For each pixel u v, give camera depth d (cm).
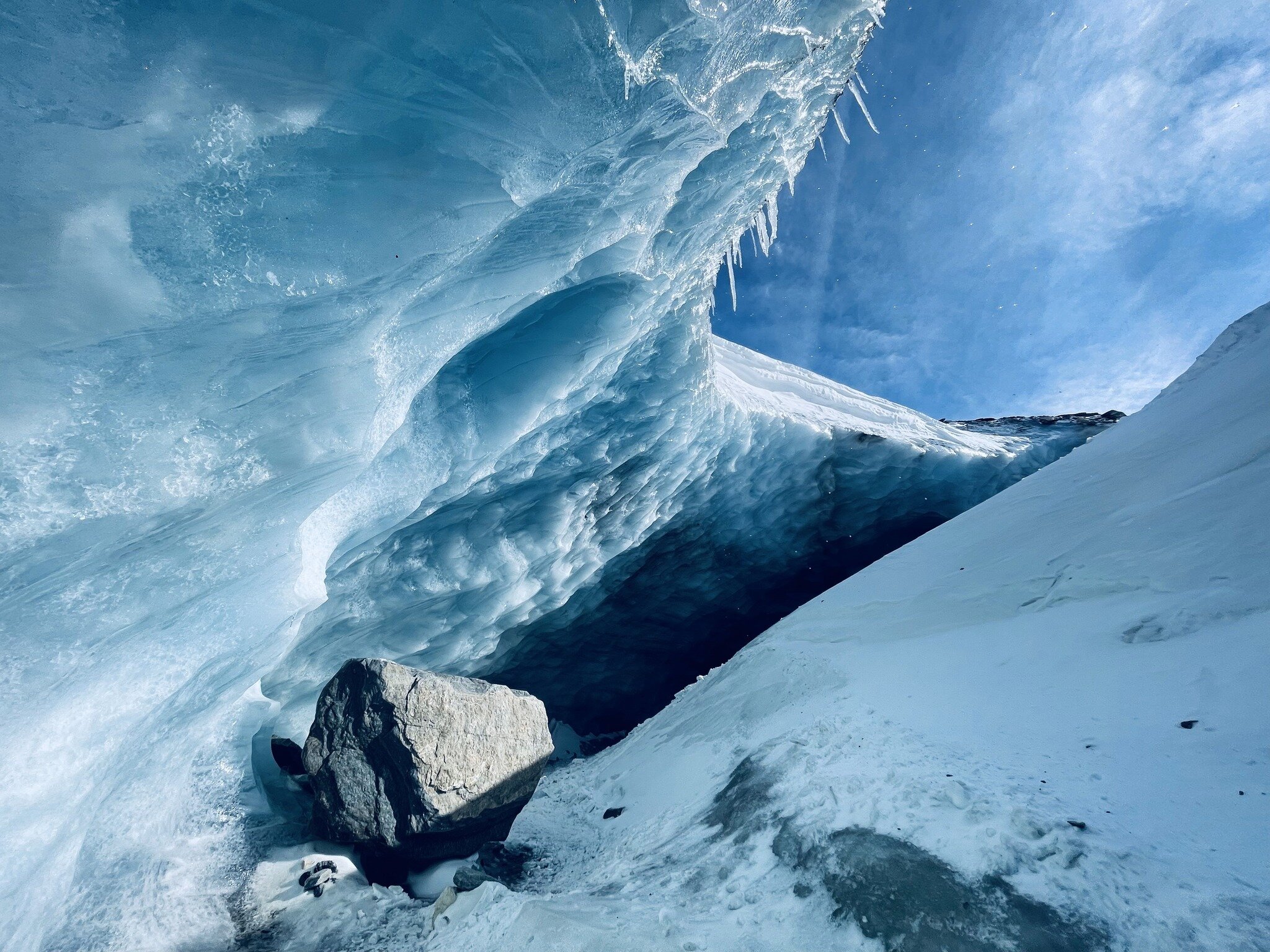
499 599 797
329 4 331
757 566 1207
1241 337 783
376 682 458
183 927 380
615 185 523
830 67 576
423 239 416
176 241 336
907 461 1178
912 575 752
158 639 396
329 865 447
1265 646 327
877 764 355
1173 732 301
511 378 611
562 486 776
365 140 375
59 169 296
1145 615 429
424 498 600
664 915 279
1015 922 206
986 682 448
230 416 385
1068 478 766
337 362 428
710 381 907
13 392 305
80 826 362
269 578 457
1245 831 219
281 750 605
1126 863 218
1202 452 605
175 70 310
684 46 458
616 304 629
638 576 1070
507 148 424
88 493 337
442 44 371
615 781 675
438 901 386
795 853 302
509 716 489
